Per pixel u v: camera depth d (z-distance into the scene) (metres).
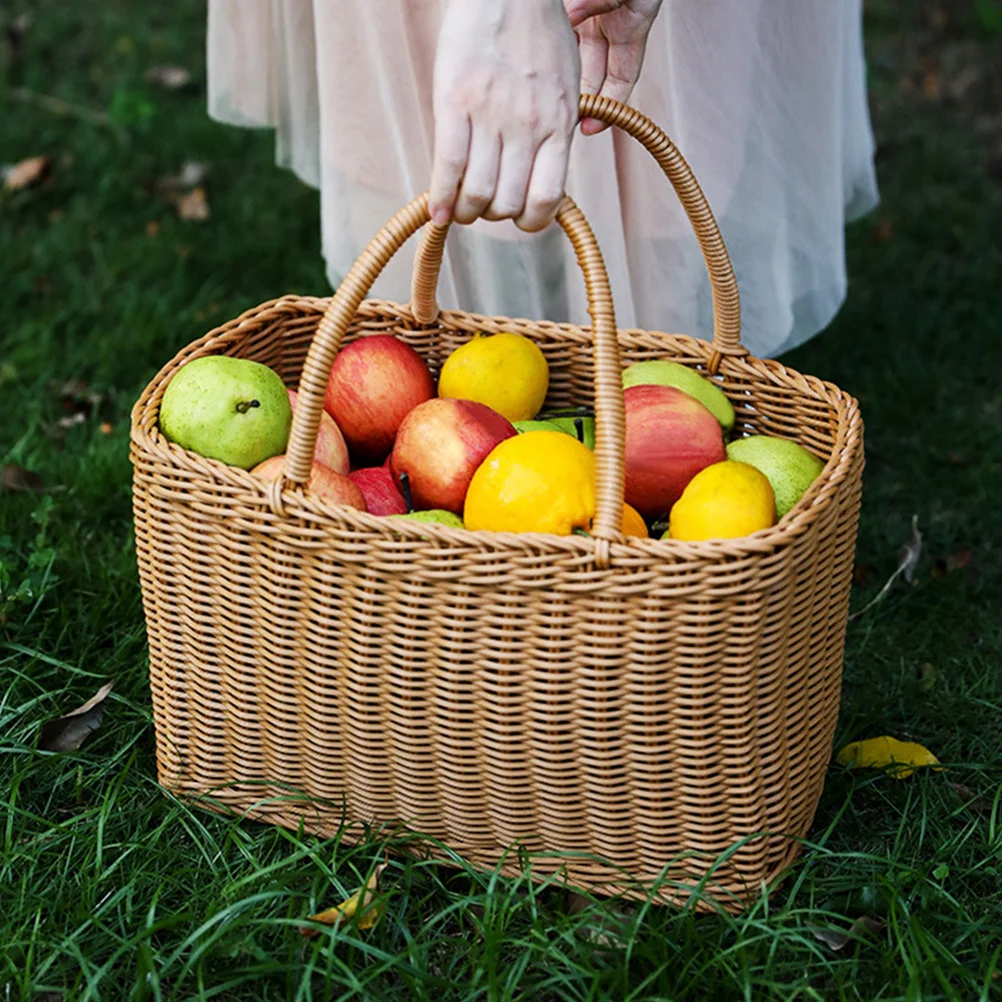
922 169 3.64
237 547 1.53
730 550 1.40
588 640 1.44
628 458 1.72
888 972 1.48
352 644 1.53
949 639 2.08
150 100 3.83
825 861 1.66
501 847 1.63
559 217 1.43
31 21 4.29
